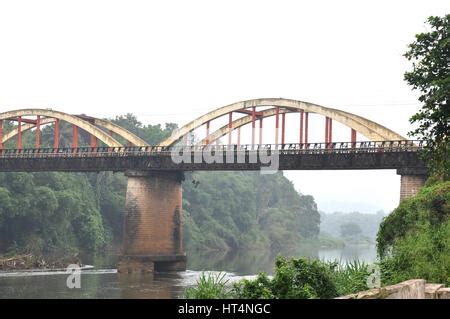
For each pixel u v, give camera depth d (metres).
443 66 41.66
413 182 82.38
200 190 198.62
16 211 118.50
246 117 102.94
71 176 145.38
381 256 43.59
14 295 65.44
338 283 25.80
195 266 117.31
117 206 159.50
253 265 124.19
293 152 90.25
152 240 99.31
